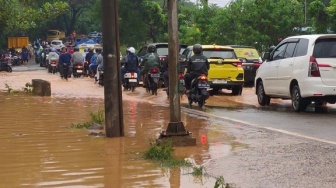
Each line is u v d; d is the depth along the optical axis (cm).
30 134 1089
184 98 1939
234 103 1795
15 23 2381
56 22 7875
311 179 695
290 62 1547
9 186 694
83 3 7475
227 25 3816
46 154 891
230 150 905
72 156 874
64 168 789
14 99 1831
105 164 814
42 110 1492
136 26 4744
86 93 2078
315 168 754
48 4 2420
